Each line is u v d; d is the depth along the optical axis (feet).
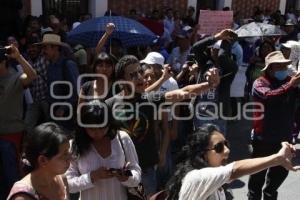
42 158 6.75
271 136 13.71
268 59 13.79
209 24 22.47
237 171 7.21
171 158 14.56
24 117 16.02
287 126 13.78
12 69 13.73
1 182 13.25
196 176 7.47
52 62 15.87
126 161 9.46
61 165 6.92
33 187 6.80
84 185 8.91
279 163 7.00
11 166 13.21
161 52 25.30
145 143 11.30
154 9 40.01
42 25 28.32
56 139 6.78
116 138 9.39
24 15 31.32
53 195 7.08
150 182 11.93
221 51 16.88
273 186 14.21
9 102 13.15
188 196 7.54
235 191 16.70
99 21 19.85
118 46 19.66
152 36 20.59
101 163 9.18
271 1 53.88
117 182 9.22
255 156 14.30
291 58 20.74
